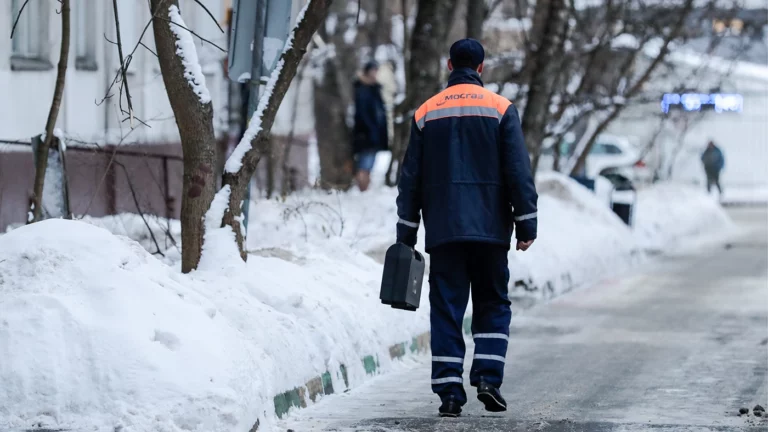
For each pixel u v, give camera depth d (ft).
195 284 58.70
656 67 185.68
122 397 48.52
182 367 49.88
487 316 57.00
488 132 55.77
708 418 55.98
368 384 65.72
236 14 68.95
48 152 68.64
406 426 53.42
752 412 57.57
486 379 55.98
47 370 49.06
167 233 82.48
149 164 110.11
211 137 65.16
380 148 162.20
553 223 131.34
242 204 68.08
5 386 48.75
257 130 66.39
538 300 106.11
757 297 109.60
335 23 225.76
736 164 356.59
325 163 211.41
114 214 98.89
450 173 55.62
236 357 52.13
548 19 142.10
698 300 107.45
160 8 63.82
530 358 75.36
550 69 144.56
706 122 328.70
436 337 56.39
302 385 58.70
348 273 75.56
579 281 121.08
